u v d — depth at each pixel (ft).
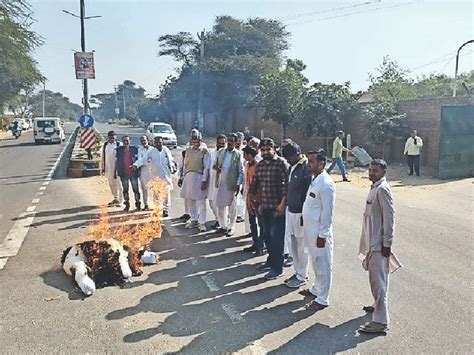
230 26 151.12
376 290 15.69
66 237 27.45
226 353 14.38
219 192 27.68
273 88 91.40
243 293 19.15
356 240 27.30
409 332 15.72
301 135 82.64
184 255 24.13
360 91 102.68
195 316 16.94
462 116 53.52
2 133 179.11
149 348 14.66
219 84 130.52
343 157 67.46
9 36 59.11
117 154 34.60
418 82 103.65
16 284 19.94
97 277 19.88
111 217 32.60
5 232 28.78
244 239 27.22
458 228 30.22
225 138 28.43
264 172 21.48
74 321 16.51
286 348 14.66
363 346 14.79
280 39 159.53
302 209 18.53
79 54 67.00
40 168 64.18
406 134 64.69
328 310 17.48
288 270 22.09
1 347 14.71
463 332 15.72
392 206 15.58
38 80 74.79
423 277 20.97
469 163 54.65
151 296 18.75
